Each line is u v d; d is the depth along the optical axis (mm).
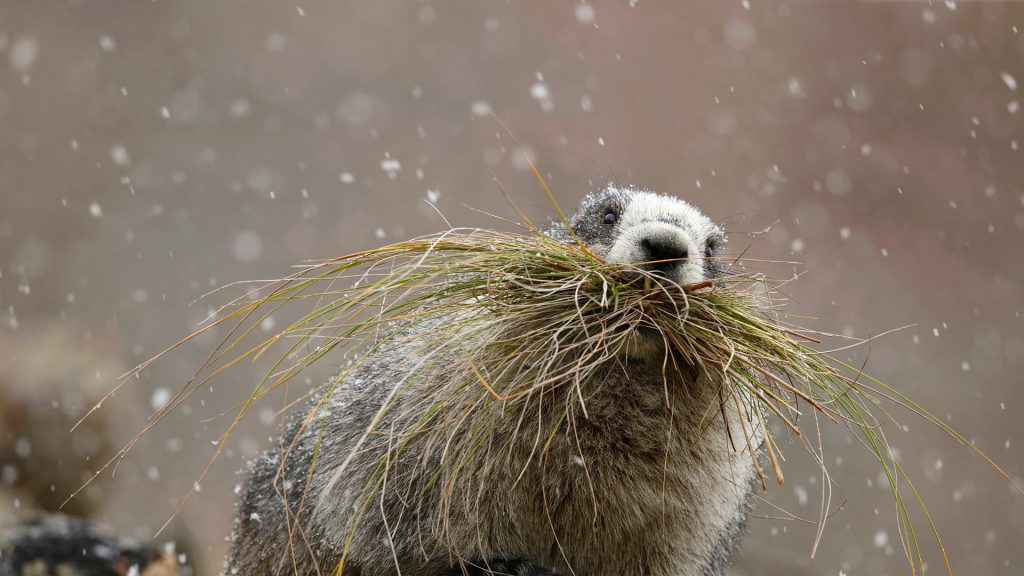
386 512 13344
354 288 13094
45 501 28562
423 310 14180
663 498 13039
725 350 13344
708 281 13445
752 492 17031
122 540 19219
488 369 12953
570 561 13391
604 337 12703
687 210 16062
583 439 12945
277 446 17078
